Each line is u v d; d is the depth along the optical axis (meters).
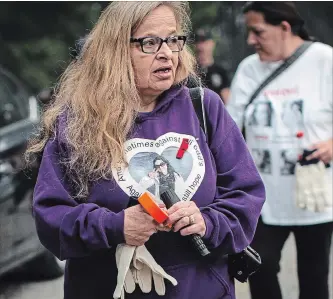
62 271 7.04
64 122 3.20
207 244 3.12
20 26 16.55
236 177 3.26
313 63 4.98
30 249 6.58
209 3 13.76
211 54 7.16
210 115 3.29
